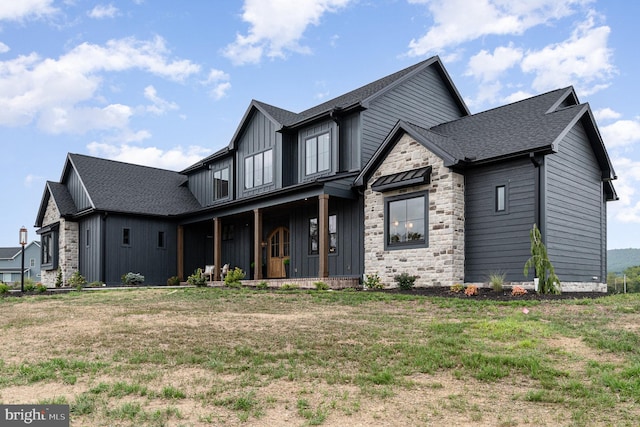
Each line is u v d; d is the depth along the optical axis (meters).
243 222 24.11
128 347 7.90
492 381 6.30
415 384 6.17
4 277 58.59
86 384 6.10
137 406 5.24
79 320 10.47
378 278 16.67
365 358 7.19
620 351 7.37
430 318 10.18
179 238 25.27
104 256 23.38
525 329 8.59
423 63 21.03
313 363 6.98
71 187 27.16
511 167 14.70
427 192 15.90
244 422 4.93
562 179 14.96
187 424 4.86
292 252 21.27
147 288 18.11
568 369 6.69
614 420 5.04
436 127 19.81
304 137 20.92
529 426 4.91
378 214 17.33
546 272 13.52
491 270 14.87
